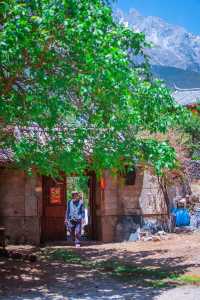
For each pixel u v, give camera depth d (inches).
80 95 494.0
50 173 542.6
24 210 810.8
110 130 521.0
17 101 500.7
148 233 849.5
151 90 498.3
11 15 461.4
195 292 499.5
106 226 839.7
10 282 557.6
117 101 482.0
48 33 454.9
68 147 520.4
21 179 812.6
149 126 526.6
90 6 462.3
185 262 627.5
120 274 586.2
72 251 743.1
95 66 441.7
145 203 861.8
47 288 532.7
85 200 986.7
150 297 490.3
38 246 792.9
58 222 860.0
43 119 495.5
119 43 463.8
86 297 497.7
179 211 878.4
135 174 846.5
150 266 618.8
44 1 452.8
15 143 537.3
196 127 1085.1
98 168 548.4
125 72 449.4
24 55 477.1
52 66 485.4
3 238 717.9
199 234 834.8
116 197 846.5
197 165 1010.7
